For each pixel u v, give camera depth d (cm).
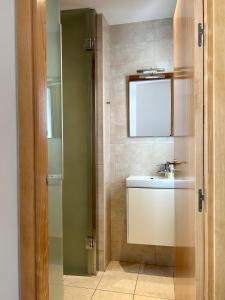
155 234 219
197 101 94
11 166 89
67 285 210
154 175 250
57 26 134
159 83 247
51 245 124
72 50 228
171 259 244
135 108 252
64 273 230
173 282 213
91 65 224
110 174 256
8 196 88
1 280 86
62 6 216
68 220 233
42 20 93
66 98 231
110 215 256
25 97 89
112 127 257
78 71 228
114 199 256
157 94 248
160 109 247
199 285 96
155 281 215
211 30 88
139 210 222
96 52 229
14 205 90
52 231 126
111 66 255
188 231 119
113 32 254
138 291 200
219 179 88
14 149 90
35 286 90
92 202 227
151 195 219
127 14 232
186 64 123
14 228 90
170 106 245
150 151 251
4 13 87
